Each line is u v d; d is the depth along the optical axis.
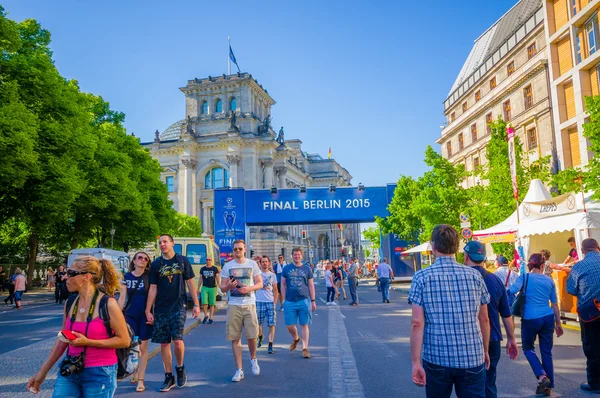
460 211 31.89
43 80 27.55
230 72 85.31
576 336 11.98
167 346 7.64
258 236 81.56
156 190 50.97
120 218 40.53
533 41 38.38
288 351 10.91
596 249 7.39
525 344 7.25
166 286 7.69
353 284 23.30
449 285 4.08
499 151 28.34
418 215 34.84
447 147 56.25
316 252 114.94
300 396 7.08
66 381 4.15
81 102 34.09
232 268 8.39
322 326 15.39
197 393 7.35
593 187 18.97
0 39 25.61
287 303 10.30
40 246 52.88
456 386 4.08
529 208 17.11
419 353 3.99
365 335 13.15
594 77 31.25
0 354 10.58
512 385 7.55
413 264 44.84
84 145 29.78
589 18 31.36
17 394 7.17
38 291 40.06
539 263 7.34
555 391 7.17
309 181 116.06
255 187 80.75
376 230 93.81
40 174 26.30
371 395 7.05
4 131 23.53
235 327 8.27
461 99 52.19
